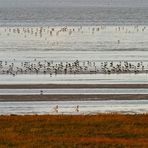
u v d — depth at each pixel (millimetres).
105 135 42500
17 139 39812
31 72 92812
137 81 84250
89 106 66312
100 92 75188
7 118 50750
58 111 63062
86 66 99312
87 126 46438
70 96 72375
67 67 97312
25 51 125312
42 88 77625
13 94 73250
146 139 40594
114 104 67688
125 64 100125
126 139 40531
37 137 40875
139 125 47125
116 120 49406
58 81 83625
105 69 95812
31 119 50094
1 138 40156
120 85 80562
